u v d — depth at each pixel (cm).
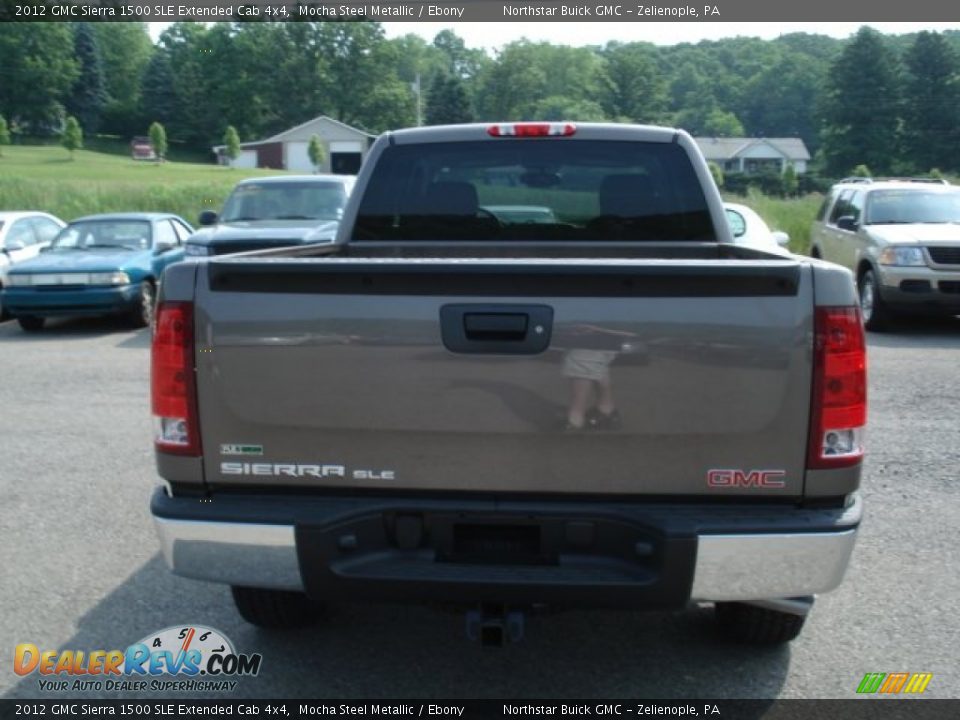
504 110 12762
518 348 296
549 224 517
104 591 456
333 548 306
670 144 507
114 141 12900
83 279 1284
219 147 10594
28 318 1319
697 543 293
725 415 295
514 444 302
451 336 297
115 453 697
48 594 452
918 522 543
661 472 300
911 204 1322
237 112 12156
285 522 305
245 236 1187
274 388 307
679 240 511
